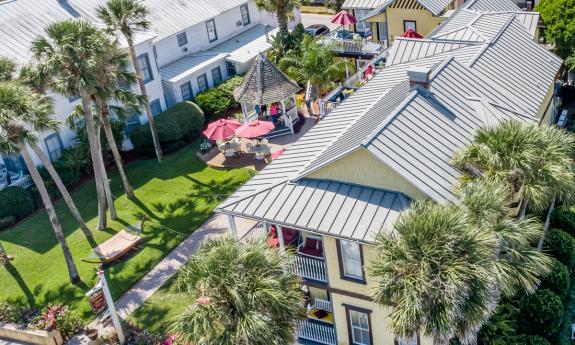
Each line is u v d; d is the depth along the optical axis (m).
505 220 21.75
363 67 48.12
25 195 39.47
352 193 25.39
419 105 27.67
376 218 24.08
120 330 29.05
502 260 21.03
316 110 48.16
